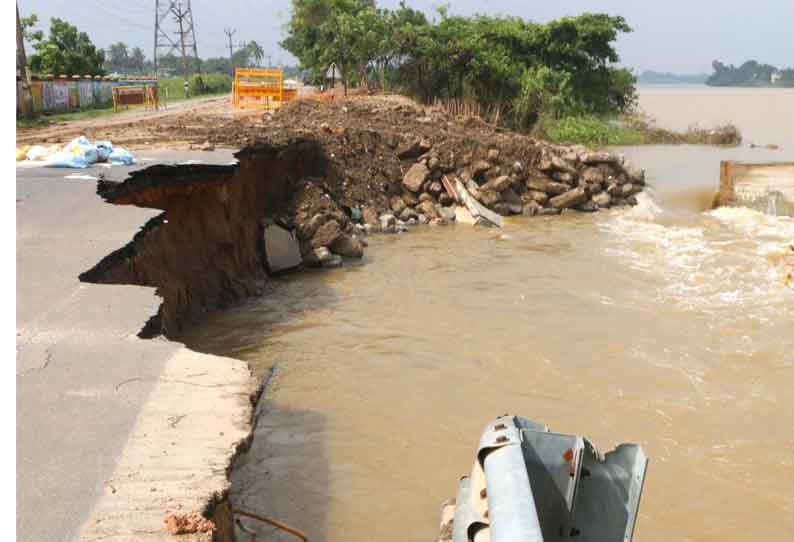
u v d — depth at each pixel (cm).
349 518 615
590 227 1992
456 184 2134
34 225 902
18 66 3033
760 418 830
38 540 340
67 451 419
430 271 1491
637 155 3391
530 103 3872
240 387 512
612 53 4219
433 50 3841
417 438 763
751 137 4409
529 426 434
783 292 1320
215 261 1264
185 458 415
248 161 1523
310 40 4700
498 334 1095
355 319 1165
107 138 1828
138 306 655
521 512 335
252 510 619
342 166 2044
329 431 774
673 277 1440
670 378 937
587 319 1170
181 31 7300
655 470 718
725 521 638
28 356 547
